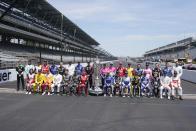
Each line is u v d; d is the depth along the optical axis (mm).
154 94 15922
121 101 13414
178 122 8938
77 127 8023
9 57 35875
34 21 47781
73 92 16016
